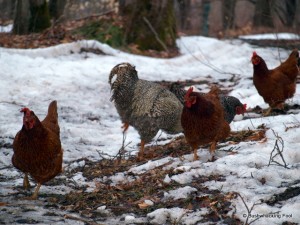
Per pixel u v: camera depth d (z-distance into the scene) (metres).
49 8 26.08
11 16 31.84
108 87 16.92
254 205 7.72
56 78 16.94
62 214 7.99
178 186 8.88
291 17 35.84
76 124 13.61
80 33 23.25
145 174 9.73
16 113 13.82
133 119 11.14
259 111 14.06
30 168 8.38
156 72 19.73
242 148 10.37
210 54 24.33
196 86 17.77
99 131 13.16
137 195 8.80
